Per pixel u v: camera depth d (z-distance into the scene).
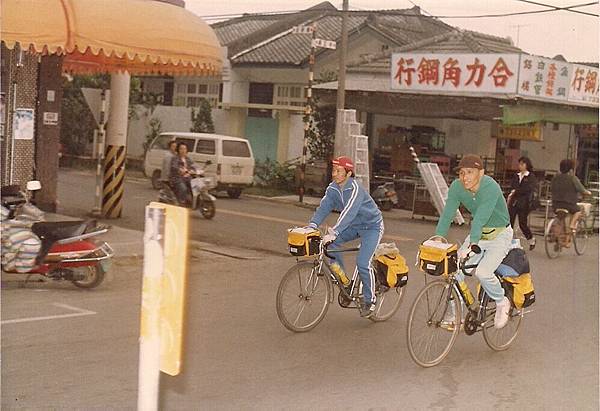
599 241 14.41
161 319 2.11
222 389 5.12
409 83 18.36
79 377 5.27
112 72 12.92
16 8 8.52
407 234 14.49
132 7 9.40
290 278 6.80
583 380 5.88
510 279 6.52
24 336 6.26
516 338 7.11
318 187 20.98
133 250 10.62
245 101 24.92
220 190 19.89
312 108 20.53
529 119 17.19
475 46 19.39
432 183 16.59
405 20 23.89
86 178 22.47
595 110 18.62
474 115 17.41
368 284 7.01
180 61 9.77
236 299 8.12
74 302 7.56
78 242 8.00
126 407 4.72
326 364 5.95
